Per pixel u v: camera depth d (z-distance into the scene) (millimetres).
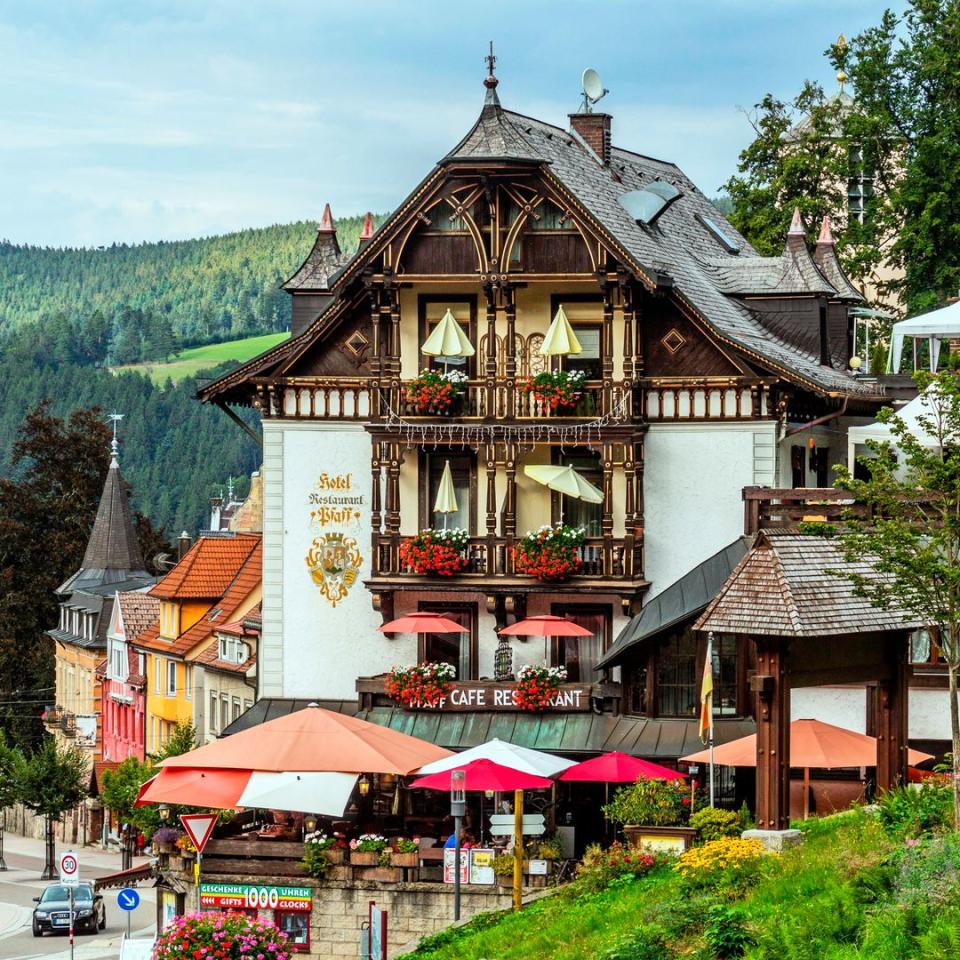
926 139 83000
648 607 59312
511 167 59312
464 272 60594
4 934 81125
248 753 52969
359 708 61969
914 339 74438
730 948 34438
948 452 41156
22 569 142375
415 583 61281
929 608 39562
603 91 70750
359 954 53594
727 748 51125
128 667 107938
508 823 49625
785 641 41688
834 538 42875
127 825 93188
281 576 63281
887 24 86750
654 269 59062
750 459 60188
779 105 90312
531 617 59594
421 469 62281
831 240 70938
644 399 60656
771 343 64188
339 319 62688
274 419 63125
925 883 33438
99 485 145875
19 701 137250
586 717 59781
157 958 45625
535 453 61812
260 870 54625
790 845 40562
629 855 46344
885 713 44625
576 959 38625
